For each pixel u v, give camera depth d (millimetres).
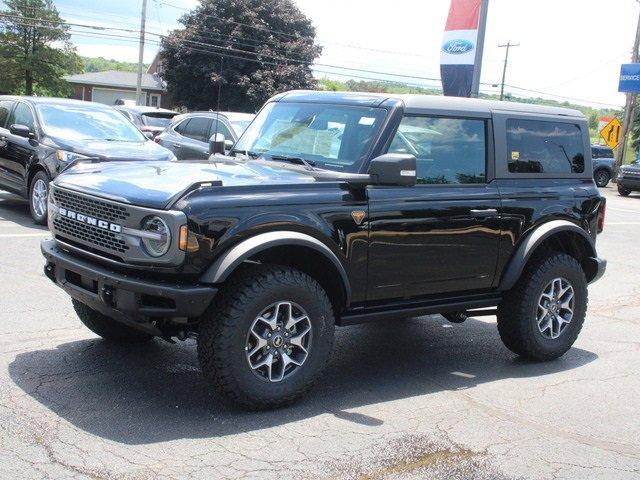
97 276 4574
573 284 6352
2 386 4895
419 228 5305
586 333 7523
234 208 4492
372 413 4898
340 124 5465
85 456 3973
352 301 5141
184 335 4766
